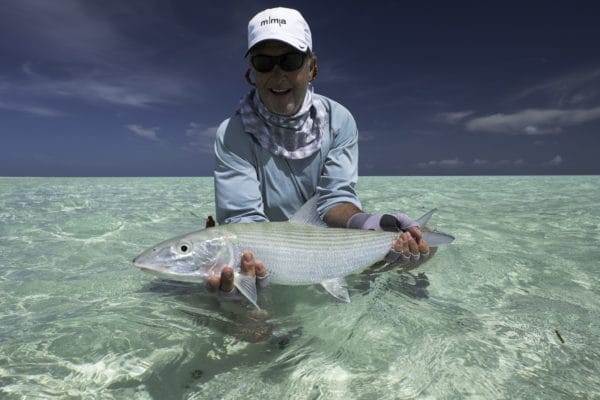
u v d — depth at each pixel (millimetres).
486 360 664
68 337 727
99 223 1856
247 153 1141
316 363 658
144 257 869
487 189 3916
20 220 1927
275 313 835
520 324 794
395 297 920
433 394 581
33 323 784
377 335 743
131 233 1646
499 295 945
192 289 969
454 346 705
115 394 582
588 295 952
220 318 809
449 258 1228
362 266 962
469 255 1265
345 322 793
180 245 871
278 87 1019
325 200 1186
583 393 585
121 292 954
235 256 872
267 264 883
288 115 1078
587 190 3783
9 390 584
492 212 2205
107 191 3705
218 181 1144
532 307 876
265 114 1092
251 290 813
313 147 1138
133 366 647
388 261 1020
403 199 2842
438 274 1085
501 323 798
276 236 898
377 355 678
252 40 998
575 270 1133
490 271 1114
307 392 588
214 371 638
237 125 1143
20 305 878
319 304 880
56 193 3406
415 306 872
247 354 684
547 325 792
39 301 901
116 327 767
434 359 666
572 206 2482
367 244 963
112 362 655
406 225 1031
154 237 1573
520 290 979
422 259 1028
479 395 578
